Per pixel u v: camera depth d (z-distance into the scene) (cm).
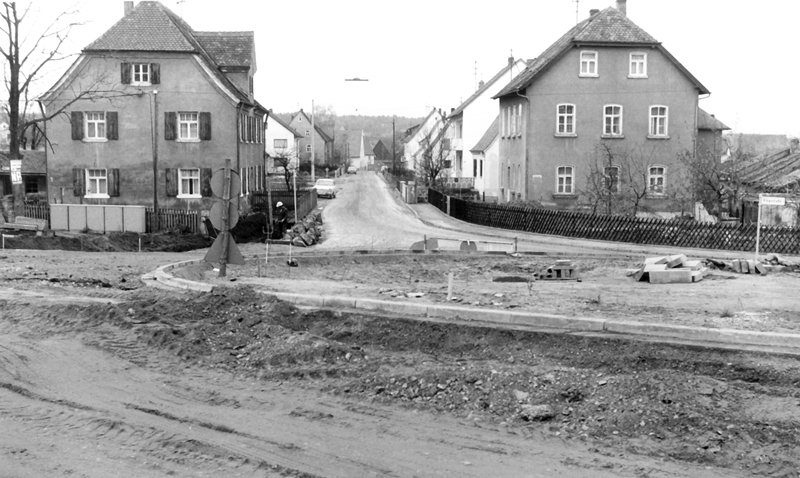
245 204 4431
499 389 917
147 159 4328
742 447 775
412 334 1159
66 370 1017
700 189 3981
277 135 9275
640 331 1111
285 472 714
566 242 3641
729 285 1814
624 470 731
